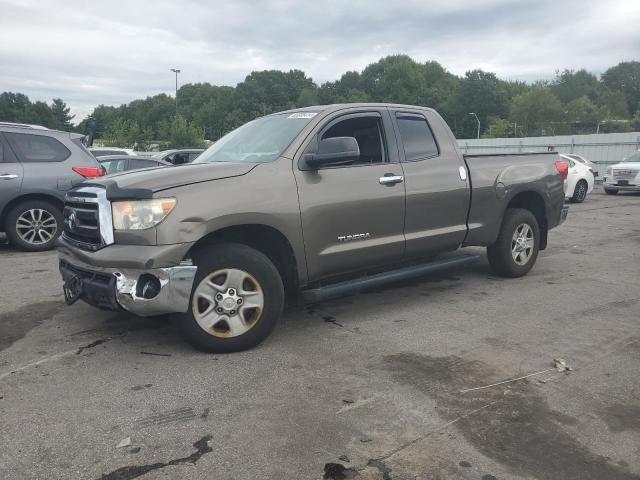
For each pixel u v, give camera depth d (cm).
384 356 396
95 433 288
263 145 452
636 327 459
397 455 270
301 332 448
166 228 362
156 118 9281
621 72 12925
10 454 268
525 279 630
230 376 359
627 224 1127
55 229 819
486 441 283
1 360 386
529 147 3319
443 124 557
